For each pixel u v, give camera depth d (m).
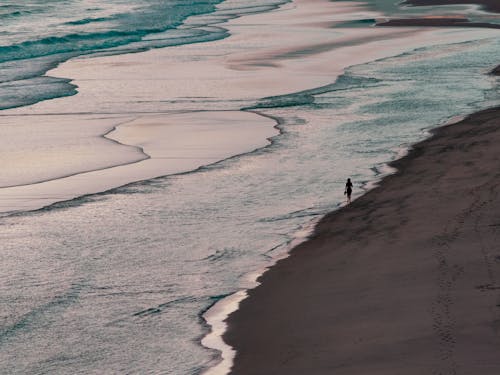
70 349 23.09
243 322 24.23
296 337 22.58
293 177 40.12
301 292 25.89
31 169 42.53
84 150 46.41
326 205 35.38
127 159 44.34
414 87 63.25
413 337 21.17
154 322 24.72
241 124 52.53
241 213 34.94
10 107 58.56
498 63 73.00
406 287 24.77
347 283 26.02
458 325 21.50
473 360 19.36
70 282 27.86
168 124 52.91
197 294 26.69
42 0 142.38
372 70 72.25
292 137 48.56
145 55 84.50
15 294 26.84
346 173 40.31
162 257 30.06
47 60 80.69
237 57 82.06
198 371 21.42
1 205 36.56
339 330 22.53
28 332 24.19
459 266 25.80
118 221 34.25
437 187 35.50
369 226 31.52
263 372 20.73
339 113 54.91
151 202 36.78
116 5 140.50
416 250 27.89
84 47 89.38
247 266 28.92
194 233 32.59
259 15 128.12
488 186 34.47
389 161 41.88
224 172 41.41
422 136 46.84
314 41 93.00
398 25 105.62
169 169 42.19
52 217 34.84
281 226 33.03
